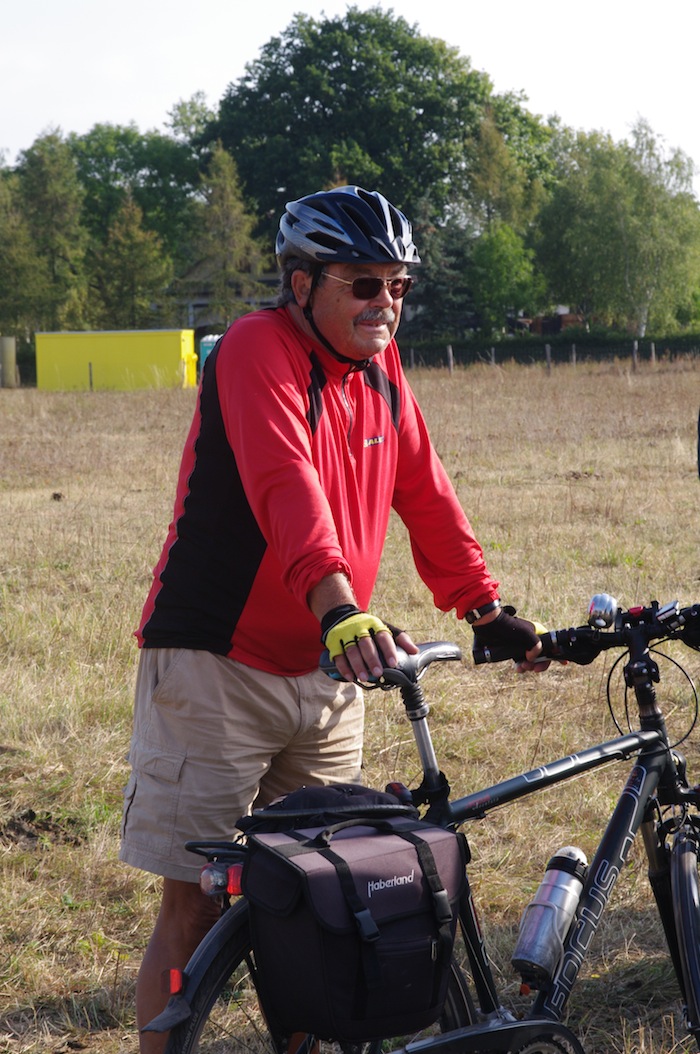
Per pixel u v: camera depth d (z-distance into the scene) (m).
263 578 2.39
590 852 3.90
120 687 5.53
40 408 24.98
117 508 10.84
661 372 30.41
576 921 2.40
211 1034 2.47
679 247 62.16
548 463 13.51
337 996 1.84
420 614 6.76
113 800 4.42
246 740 2.47
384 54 72.81
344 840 1.95
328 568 2.12
